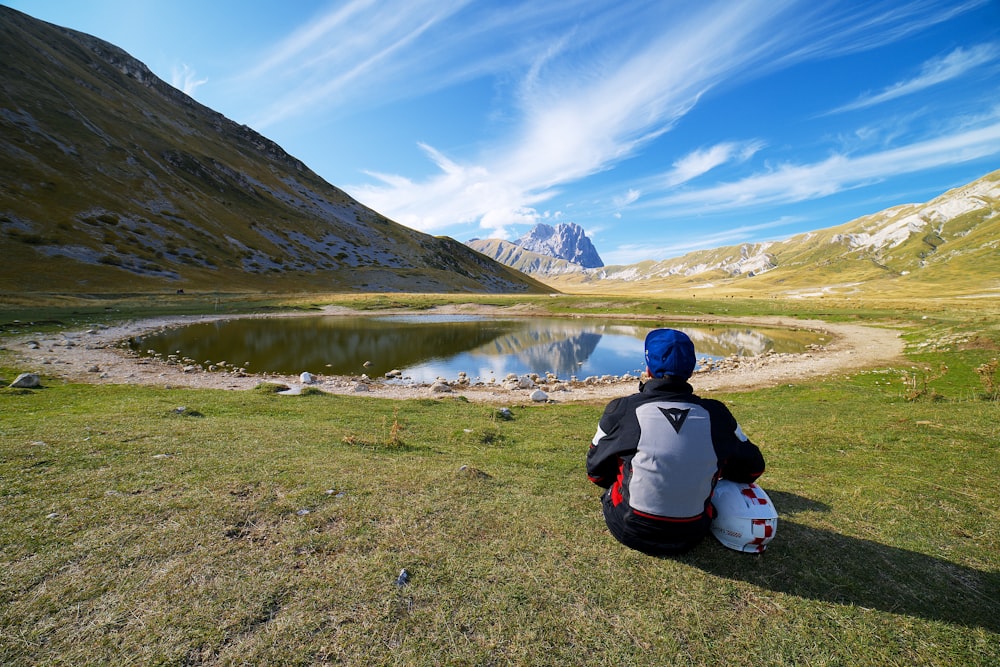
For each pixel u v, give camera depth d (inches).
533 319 2532.0
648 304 2854.3
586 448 382.6
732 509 163.6
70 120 3959.2
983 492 245.4
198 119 6437.0
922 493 244.1
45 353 971.3
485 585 146.9
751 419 516.1
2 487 208.7
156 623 125.0
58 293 2143.2
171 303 2331.4
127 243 3100.4
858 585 152.6
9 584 137.8
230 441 314.8
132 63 6382.9
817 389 749.9
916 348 1079.0
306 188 6525.6
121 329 1531.7
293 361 1173.7
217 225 4097.0
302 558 158.9
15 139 3324.3
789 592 147.9
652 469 147.7
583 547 170.7
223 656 115.4
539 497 222.7
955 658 122.5
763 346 1498.5
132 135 4512.8
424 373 1095.6
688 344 156.3
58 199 3095.5
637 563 160.6
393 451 333.1
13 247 2469.2
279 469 250.8
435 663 115.7
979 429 374.3
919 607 143.0
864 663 120.6
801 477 278.5
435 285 4692.4
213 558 156.4
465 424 494.0
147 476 229.9
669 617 134.9
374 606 135.3
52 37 5349.4
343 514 193.6
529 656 119.3
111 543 162.9
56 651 114.4
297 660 115.1
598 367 1220.5
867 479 271.6
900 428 395.5
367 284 4249.5
